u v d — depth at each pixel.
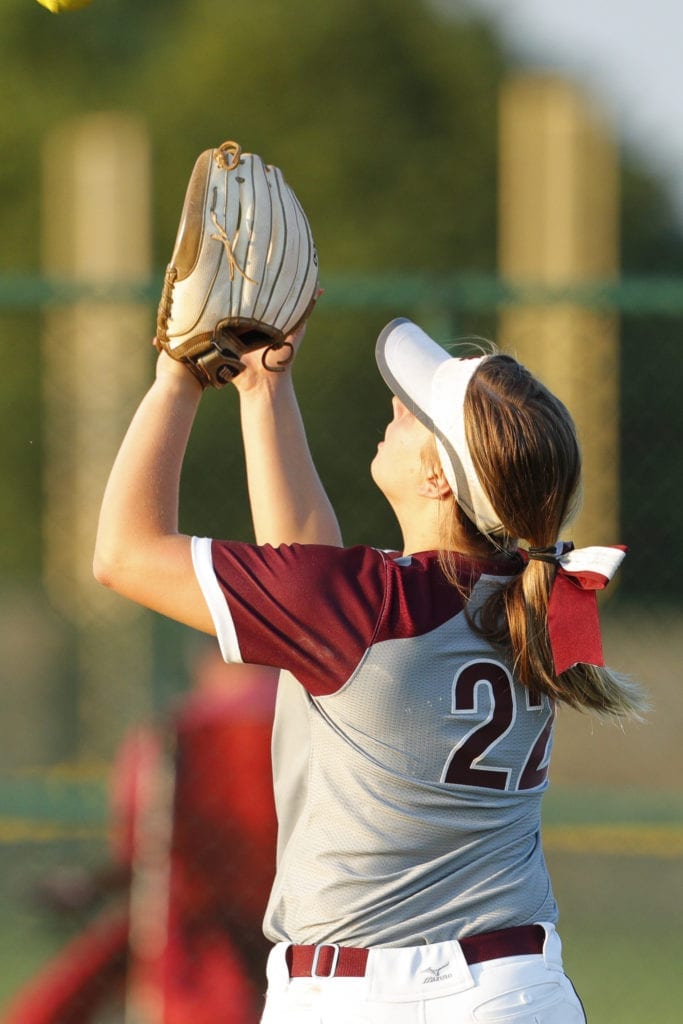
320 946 7.88
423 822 7.88
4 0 61.53
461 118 58.81
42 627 43.22
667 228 58.97
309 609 7.81
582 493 8.34
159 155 58.31
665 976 21.83
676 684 23.66
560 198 29.91
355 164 57.34
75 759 28.09
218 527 25.77
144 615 19.97
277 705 8.55
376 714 7.85
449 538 8.38
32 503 47.12
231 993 14.84
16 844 21.08
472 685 7.96
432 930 7.84
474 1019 7.71
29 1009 15.69
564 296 17.38
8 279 17.03
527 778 8.23
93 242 33.28
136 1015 15.54
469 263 56.62
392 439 8.65
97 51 62.09
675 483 23.27
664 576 22.83
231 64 58.91
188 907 15.16
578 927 23.09
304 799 8.27
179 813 15.24
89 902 15.79
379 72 59.06
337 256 55.62
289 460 9.23
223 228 8.12
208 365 8.24
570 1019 8.02
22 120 60.97
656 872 23.05
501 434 7.93
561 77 58.34
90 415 22.20
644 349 24.16
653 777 23.92
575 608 7.99
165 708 16.98
